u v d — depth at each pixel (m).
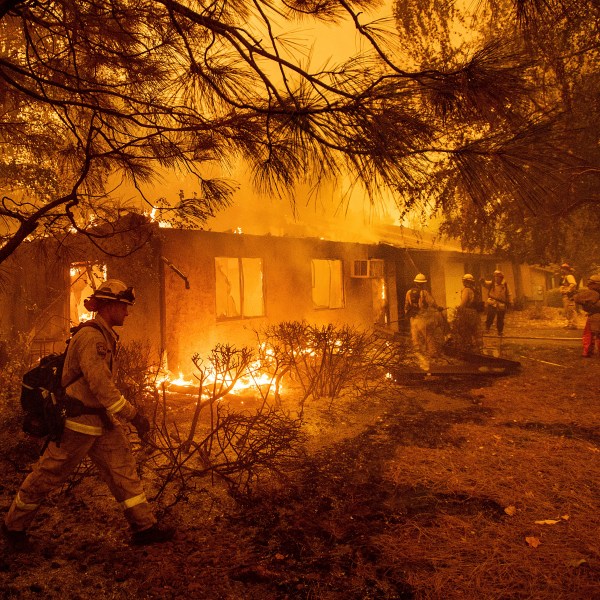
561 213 8.43
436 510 3.74
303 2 2.41
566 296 16.45
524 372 8.91
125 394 5.34
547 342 12.98
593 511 3.64
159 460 4.58
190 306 8.73
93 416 3.02
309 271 11.35
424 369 8.85
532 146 2.17
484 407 6.67
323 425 5.87
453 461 4.70
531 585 2.77
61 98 3.68
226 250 9.48
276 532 3.39
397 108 2.25
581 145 7.63
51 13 2.75
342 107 2.34
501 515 3.64
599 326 10.08
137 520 3.13
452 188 2.57
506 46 2.16
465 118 2.20
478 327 10.84
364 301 13.05
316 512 3.71
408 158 2.33
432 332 10.42
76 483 3.92
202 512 3.66
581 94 7.65
